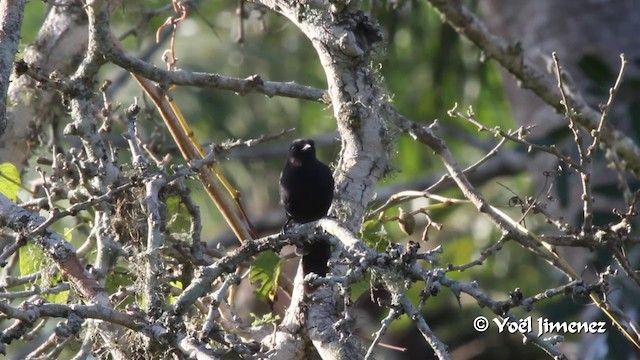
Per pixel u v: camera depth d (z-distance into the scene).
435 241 20.03
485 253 8.45
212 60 20.31
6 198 8.11
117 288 9.36
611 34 15.80
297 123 21.06
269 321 8.55
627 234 8.84
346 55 8.34
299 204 9.23
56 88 8.61
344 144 8.58
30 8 18.92
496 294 19.36
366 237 9.62
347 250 7.05
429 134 9.35
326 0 8.45
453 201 9.59
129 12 12.73
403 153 20.97
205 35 20.64
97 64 8.70
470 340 20.64
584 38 15.82
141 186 8.38
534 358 20.61
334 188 8.48
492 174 19.56
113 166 8.81
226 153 8.99
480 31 12.55
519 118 16.22
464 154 21.86
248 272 9.39
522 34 16.34
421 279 6.73
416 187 18.59
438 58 18.02
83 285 7.70
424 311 20.70
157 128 11.26
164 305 7.64
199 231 9.01
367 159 8.44
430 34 18.31
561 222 9.05
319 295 7.94
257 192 21.06
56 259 7.78
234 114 20.48
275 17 19.48
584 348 14.25
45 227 7.56
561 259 8.66
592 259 12.78
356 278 6.62
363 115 8.40
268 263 9.23
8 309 6.61
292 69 20.69
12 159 11.16
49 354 8.59
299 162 9.21
